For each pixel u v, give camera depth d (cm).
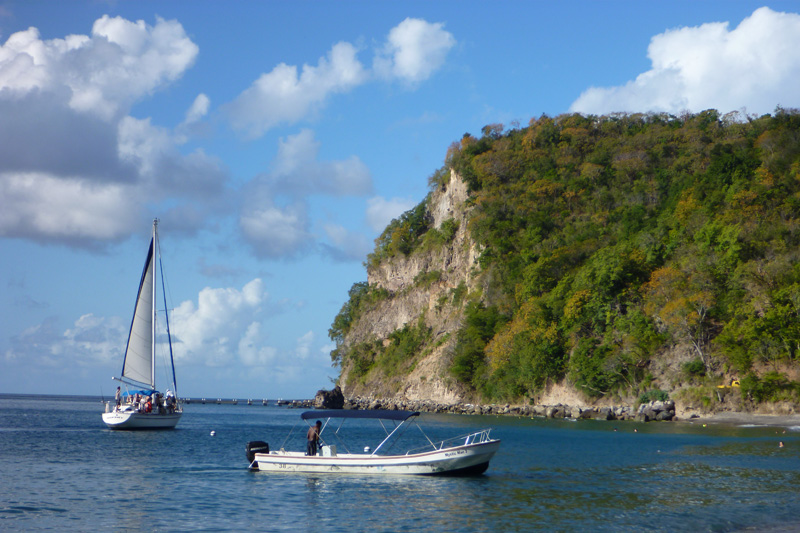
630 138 16788
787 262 9381
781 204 10888
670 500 3173
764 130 15038
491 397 12644
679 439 6228
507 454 4975
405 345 16112
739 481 3728
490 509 2967
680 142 15938
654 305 10112
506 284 13588
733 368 9175
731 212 10531
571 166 16212
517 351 11956
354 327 18988
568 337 11444
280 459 3944
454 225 16600
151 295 6688
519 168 16588
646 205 14012
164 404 6950
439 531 2609
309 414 3966
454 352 13800
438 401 13975
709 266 10100
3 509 2922
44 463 4338
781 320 8800
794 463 4481
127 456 4722
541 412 10631
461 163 17300
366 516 2839
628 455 4916
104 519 2762
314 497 3219
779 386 8550
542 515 2853
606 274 11025
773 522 2728
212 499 3169
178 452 5003
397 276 18300
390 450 5366
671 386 9581
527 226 14538
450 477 3747
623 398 10138
